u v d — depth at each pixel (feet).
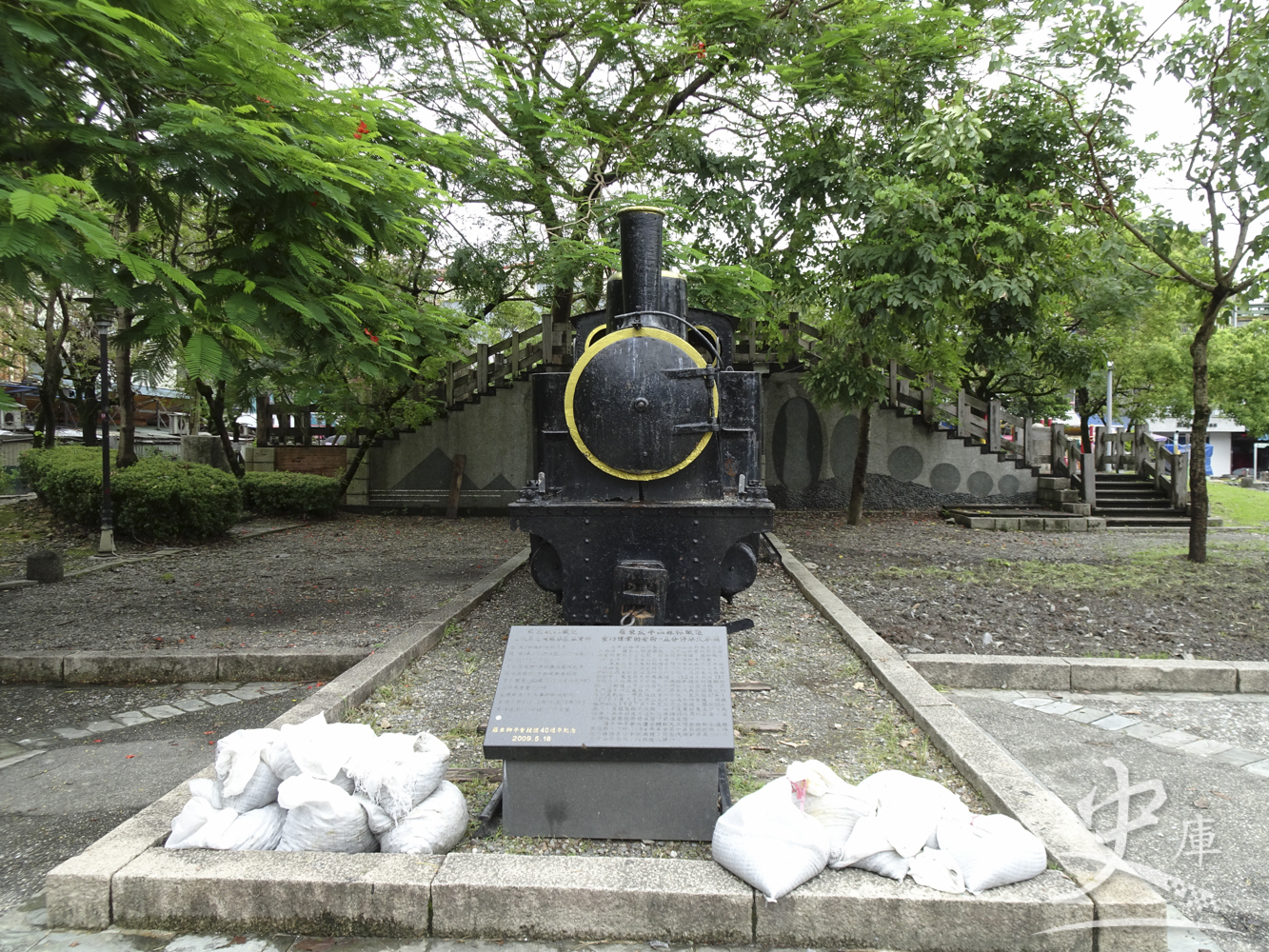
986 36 30.40
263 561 33.55
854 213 32.24
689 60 35.40
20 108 13.35
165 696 17.30
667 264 30.78
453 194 30.30
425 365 43.80
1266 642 20.08
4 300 13.02
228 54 15.34
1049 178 32.50
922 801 9.46
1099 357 51.03
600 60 36.94
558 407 18.10
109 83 14.51
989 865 8.66
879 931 8.54
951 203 32.17
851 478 51.24
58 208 11.62
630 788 10.33
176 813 10.44
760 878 8.64
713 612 16.72
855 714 15.06
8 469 60.23
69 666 18.12
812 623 22.06
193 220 22.38
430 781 10.25
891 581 28.43
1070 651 19.31
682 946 8.66
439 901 8.79
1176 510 46.14
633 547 16.79
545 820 10.43
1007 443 51.62
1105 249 29.12
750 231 35.47
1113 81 28.17
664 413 16.78
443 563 33.24
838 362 40.50
